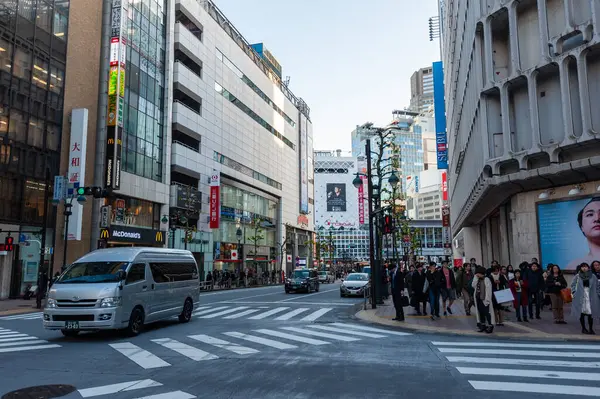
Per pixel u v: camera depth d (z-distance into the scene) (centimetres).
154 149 3878
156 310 1268
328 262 12500
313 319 1564
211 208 4691
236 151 5466
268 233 6588
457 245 5631
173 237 3906
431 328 1244
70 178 2922
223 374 722
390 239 4262
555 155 1752
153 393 611
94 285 1084
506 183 1934
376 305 2008
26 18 2727
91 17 3284
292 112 7819
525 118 1942
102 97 3312
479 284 1178
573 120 1736
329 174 14900
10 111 2589
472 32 2333
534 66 1848
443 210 6425
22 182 2648
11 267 2589
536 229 1956
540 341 1048
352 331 1253
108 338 1122
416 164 17462
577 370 728
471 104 2523
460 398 571
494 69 2075
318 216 14675
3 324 1466
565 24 1770
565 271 1820
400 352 912
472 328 1240
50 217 2830
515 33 1947
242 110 5738
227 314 1738
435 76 5906
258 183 6088
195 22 4659
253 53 6294
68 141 3016
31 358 865
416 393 597
